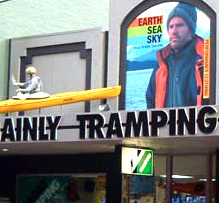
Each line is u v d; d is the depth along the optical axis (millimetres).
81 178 19922
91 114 16609
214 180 18938
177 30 17594
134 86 17984
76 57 19328
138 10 18188
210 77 16938
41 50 19984
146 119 15797
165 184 19641
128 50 18203
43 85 19781
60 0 22078
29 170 20781
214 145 17031
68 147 18297
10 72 20375
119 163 17359
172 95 17422
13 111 18766
